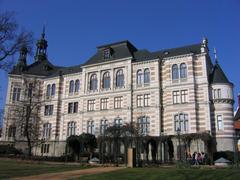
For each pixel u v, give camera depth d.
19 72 76.44
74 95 69.75
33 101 71.06
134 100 60.75
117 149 52.53
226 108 53.97
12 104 73.62
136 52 66.12
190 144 52.56
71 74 71.44
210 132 52.31
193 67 56.84
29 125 66.25
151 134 57.00
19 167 38.16
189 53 57.28
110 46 68.25
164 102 58.06
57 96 72.19
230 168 34.31
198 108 54.69
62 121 69.81
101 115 63.53
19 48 34.94
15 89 75.06
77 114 67.81
